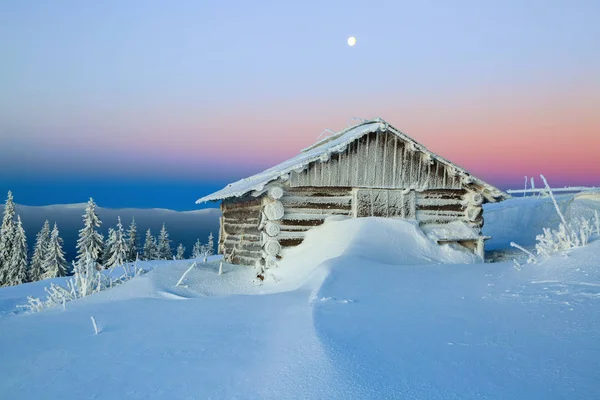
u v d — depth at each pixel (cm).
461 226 1653
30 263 5512
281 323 744
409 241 1436
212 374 561
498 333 570
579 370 448
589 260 815
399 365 494
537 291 724
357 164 1567
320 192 1533
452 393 425
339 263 1110
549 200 2839
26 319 948
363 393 438
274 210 1457
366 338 585
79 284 1500
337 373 486
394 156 1609
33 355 693
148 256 5981
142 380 564
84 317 916
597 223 1028
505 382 439
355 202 1557
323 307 757
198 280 1397
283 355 579
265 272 1426
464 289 815
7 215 5009
